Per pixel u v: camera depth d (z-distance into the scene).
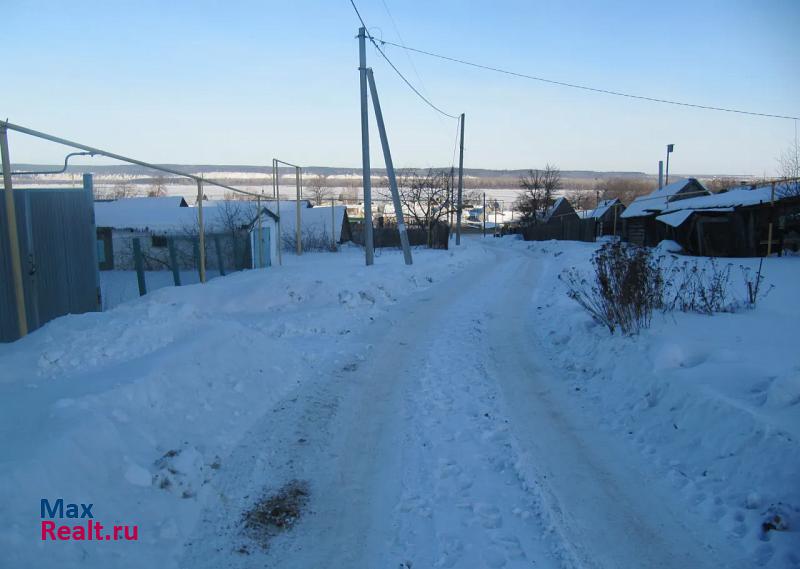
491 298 14.51
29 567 2.73
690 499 4.10
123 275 21.70
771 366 5.62
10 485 2.99
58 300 8.99
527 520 3.85
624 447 5.07
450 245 41.28
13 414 4.04
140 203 34.34
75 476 3.39
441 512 3.95
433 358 8.15
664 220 24.81
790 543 3.42
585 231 42.25
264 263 22.06
